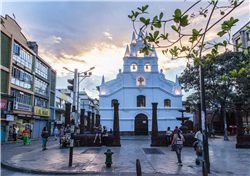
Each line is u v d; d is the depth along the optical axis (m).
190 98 31.03
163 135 18.14
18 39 27.23
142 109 38.59
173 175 8.04
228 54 25.67
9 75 24.97
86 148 16.30
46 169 8.88
